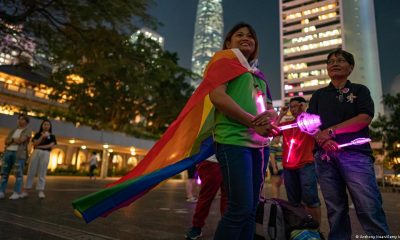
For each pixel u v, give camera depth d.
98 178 22.12
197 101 1.77
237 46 2.06
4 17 13.59
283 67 85.62
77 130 20.42
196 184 7.16
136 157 35.25
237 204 1.57
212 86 1.69
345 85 2.56
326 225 4.21
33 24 14.59
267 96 2.12
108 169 28.05
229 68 1.75
